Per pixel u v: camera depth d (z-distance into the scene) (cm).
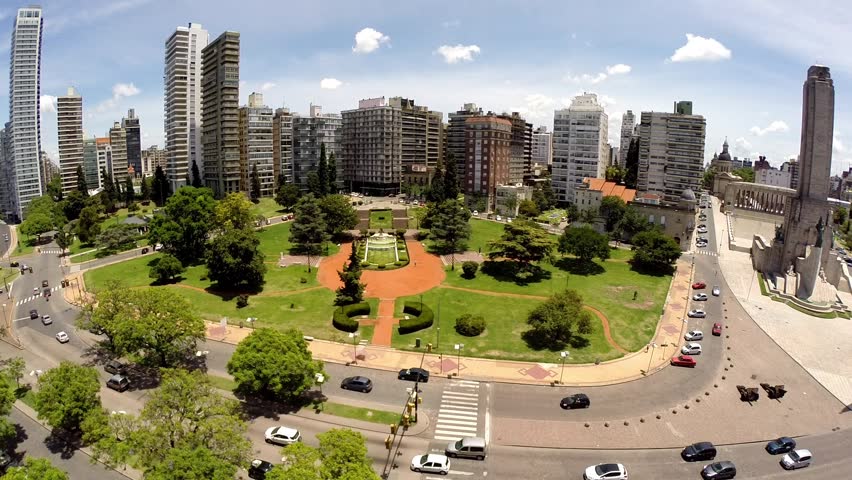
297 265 12712
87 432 5394
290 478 3962
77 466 5575
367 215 16750
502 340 8638
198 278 11719
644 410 6719
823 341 9169
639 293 11188
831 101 11969
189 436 4738
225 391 6894
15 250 16288
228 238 10725
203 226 13212
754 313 10412
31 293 11444
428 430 6172
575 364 7875
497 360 7956
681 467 5631
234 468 4566
